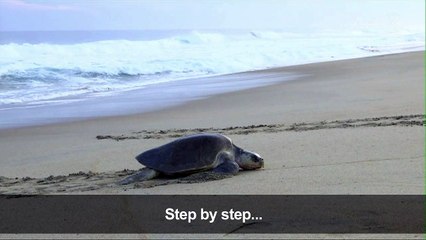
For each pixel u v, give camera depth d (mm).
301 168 5141
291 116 7922
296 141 6211
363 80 11961
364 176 4738
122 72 15180
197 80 13945
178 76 15039
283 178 4828
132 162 5918
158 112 9055
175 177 5059
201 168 5020
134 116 8766
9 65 14430
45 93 11633
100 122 8391
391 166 5000
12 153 6633
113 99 10734
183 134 7164
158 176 5117
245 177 4918
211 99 10273
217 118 8227
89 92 11844
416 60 16672
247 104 9398
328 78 12891
